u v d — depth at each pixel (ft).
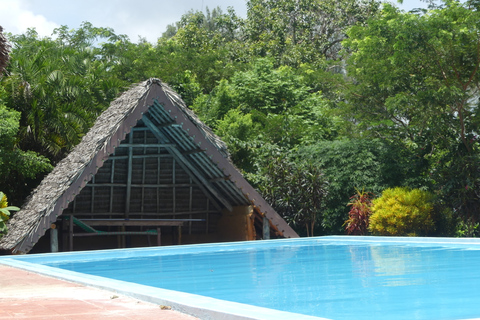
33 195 46.70
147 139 52.75
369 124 69.51
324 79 99.55
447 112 61.82
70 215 44.75
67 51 89.04
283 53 127.75
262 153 68.28
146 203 54.54
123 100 46.11
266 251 35.88
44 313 11.58
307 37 135.64
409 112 67.72
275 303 15.19
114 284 16.47
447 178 57.26
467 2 61.31
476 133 61.21
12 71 68.13
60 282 18.71
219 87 91.15
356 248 35.40
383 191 57.67
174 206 55.31
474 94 61.72
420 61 62.85
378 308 13.82
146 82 44.16
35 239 38.68
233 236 53.93
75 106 70.95
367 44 65.21
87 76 88.43
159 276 23.38
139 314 11.41
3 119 55.62
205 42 140.87
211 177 52.19
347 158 64.34
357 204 57.82
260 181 61.26
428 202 55.01
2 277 21.39
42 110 65.72
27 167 58.39
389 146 64.59
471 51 59.31
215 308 11.14
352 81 98.89
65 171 42.91
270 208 49.06
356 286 18.13
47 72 73.10
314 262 27.25
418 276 20.33
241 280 21.02
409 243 37.27
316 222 64.13
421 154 63.36
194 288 19.10
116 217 53.52
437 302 14.53
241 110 89.45
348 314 13.10
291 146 79.00
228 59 129.80
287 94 92.84
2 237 41.78
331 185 63.36
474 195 56.34
